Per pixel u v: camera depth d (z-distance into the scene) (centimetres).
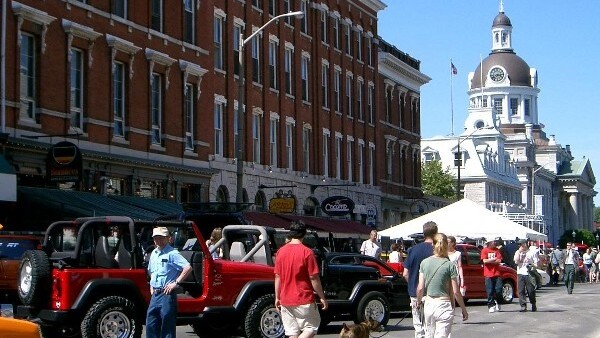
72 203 2891
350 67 5822
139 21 3600
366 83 6075
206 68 4084
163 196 3719
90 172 3244
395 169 6731
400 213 6850
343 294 2247
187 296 1850
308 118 5197
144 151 3603
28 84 3012
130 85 3522
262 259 2033
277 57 4859
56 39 3119
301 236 1398
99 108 3338
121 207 3081
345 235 4422
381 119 6444
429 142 11462
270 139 4759
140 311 1705
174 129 3822
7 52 2881
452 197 10056
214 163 4162
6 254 2192
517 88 17912
